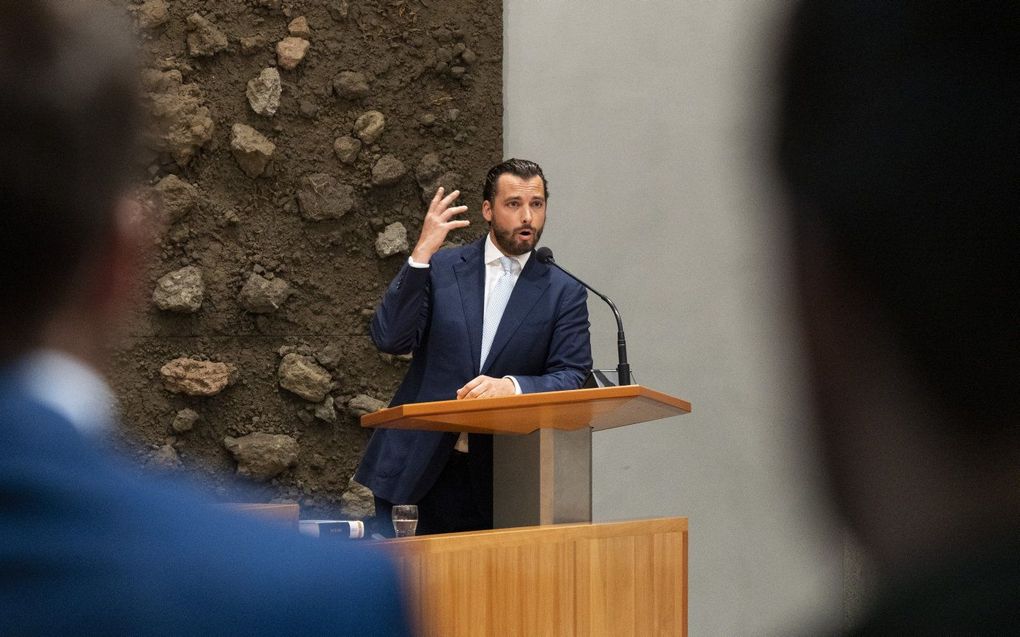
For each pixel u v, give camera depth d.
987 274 1.02
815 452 1.11
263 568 1.56
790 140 1.12
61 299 1.52
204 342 18.50
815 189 1.10
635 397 9.81
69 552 1.45
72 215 1.51
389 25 20.09
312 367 19.05
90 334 1.56
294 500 18.81
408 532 11.20
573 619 9.49
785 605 19.38
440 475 14.17
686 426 20.33
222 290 18.62
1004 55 1.03
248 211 18.92
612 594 9.72
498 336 14.63
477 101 20.59
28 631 1.41
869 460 1.07
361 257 19.64
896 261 1.06
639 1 20.88
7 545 1.42
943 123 1.04
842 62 1.09
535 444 10.71
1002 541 1.01
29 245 1.49
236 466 18.56
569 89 20.84
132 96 1.58
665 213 20.55
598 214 20.62
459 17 20.56
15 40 1.49
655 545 10.01
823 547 1.12
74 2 1.56
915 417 1.05
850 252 1.08
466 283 14.99
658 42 20.78
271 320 18.97
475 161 20.52
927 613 1.02
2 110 1.48
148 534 1.51
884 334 1.06
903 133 1.06
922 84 1.05
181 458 18.14
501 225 14.97
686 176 20.45
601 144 20.77
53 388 1.52
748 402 19.95
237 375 18.64
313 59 19.53
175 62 18.61
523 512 10.74
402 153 20.08
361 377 19.44
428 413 10.08
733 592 19.89
